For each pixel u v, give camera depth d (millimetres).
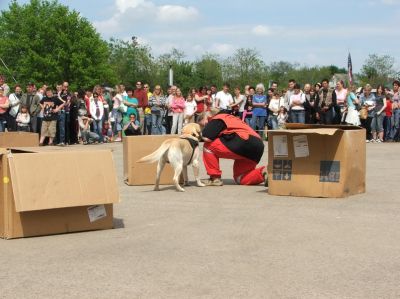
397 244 6180
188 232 6852
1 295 4707
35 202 6457
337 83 19000
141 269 5375
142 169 10812
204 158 10594
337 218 7520
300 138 9078
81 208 6910
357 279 5016
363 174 9406
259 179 10500
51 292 4766
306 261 5578
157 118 20562
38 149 7238
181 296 4625
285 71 54500
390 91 21062
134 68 56969
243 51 49969
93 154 6926
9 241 6512
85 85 63781
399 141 20078
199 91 20656
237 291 4730
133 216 7855
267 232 6797
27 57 64125
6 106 18047
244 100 20312
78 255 5891
